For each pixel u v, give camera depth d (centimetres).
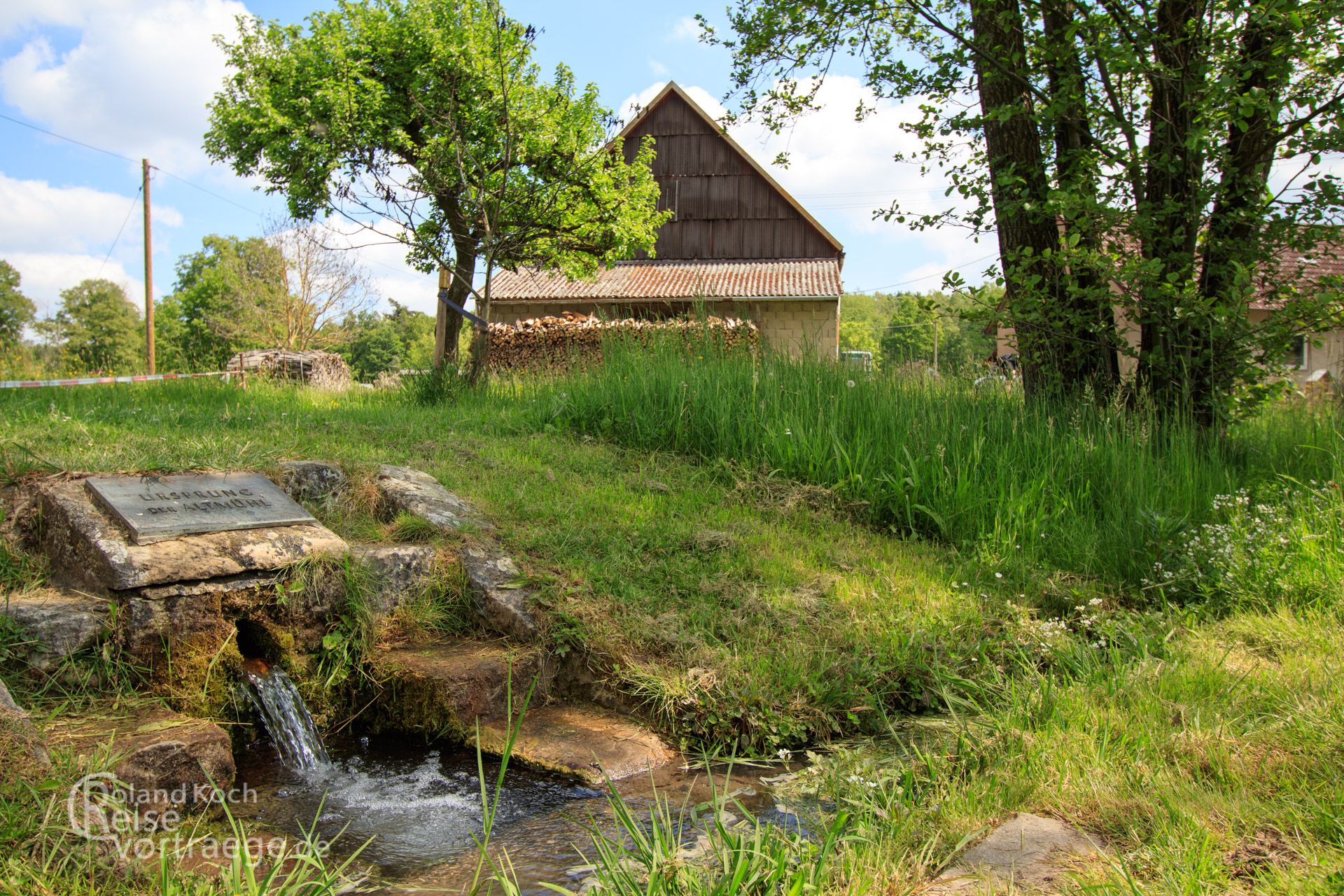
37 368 1500
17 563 482
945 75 895
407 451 775
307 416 890
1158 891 241
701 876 274
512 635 528
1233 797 296
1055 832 289
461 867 334
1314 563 559
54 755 338
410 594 548
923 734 448
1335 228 769
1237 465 814
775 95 1033
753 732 450
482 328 1235
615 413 925
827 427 834
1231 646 459
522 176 1491
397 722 480
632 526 652
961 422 829
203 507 523
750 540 654
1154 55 820
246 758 437
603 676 500
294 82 1705
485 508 653
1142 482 702
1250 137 793
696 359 1041
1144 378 860
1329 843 259
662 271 2830
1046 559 654
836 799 362
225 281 4269
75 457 564
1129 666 445
